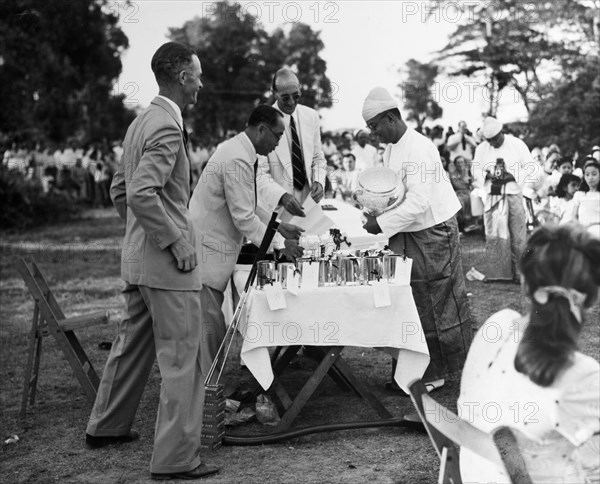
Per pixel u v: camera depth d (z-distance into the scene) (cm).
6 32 1931
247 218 478
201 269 486
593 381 210
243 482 384
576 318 211
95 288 1046
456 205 548
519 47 1348
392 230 523
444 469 230
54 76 1983
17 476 405
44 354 691
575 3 1312
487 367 229
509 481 222
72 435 466
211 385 432
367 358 638
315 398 530
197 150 2034
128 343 430
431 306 536
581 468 217
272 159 621
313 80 1650
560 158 923
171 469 387
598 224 810
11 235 1684
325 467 403
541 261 211
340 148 1555
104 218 1912
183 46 397
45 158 1986
